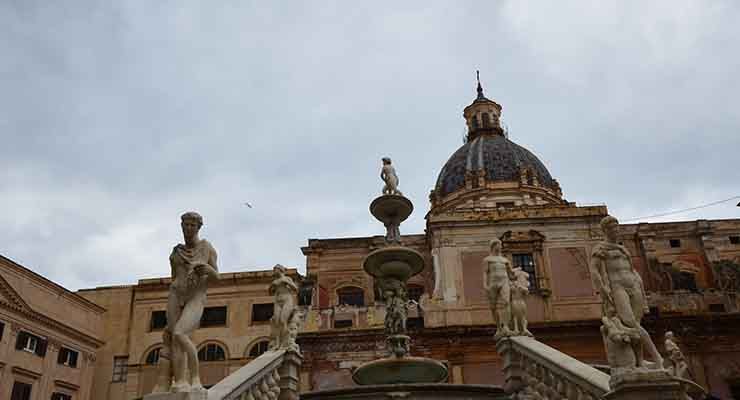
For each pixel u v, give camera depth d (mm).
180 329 8375
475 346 31062
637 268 36875
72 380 36906
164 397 8031
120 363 39750
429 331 31359
